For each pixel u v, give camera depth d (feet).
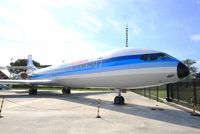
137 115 36.22
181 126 28.02
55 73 77.20
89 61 56.65
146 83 44.09
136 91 123.85
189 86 54.65
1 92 103.55
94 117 33.09
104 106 47.65
